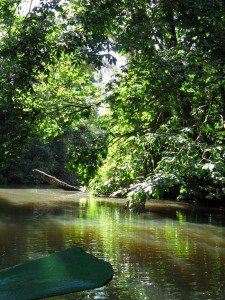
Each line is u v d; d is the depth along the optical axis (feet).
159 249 29.07
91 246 29.50
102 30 26.30
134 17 26.76
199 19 24.45
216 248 29.58
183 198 58.13
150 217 43.86
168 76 26.53
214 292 20.25
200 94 30.96
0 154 29.25
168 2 24.26
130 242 31.07
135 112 33.45
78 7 28.43
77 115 34.37
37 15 26.94
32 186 91.97
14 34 28.66
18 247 28.53
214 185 49.21
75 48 26.53
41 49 26.94
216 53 24.98
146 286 21.07
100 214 45.16
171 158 27.73
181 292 20.25
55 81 37.04
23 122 28.86
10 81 27.02
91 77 37.40
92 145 30.71
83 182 30.19
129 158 33.42
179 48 28.45
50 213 45.29
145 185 25.39
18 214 43.98
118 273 23.21
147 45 27.63
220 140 36.88
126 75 33.06
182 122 36.68
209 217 45.14
